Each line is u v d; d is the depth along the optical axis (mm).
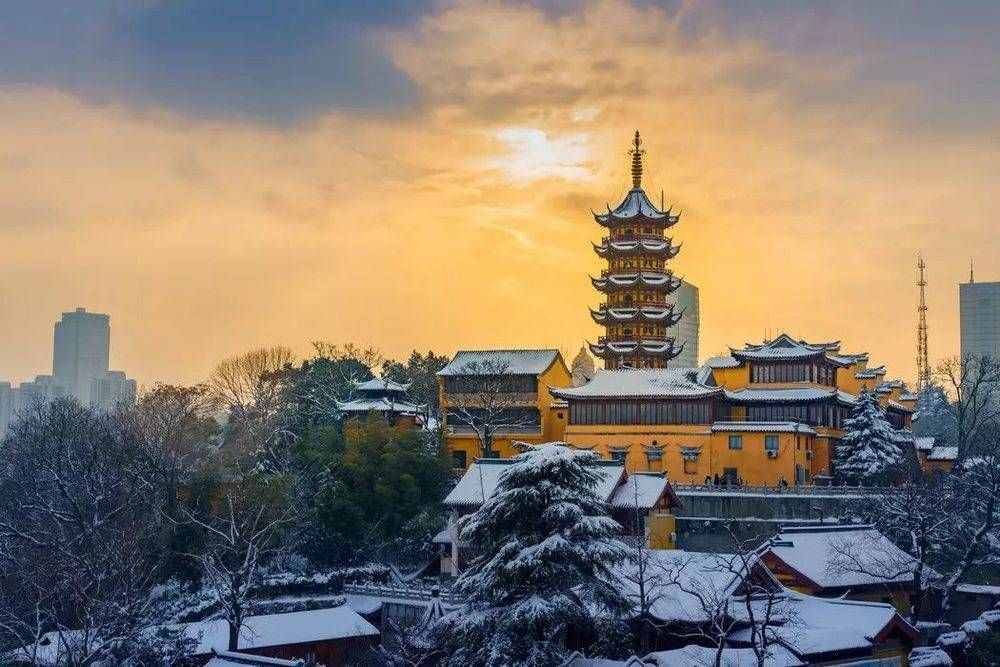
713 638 65125
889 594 83938
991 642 76438
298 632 79875
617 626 62531
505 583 60250
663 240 175000
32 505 91062
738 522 108938
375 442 116000
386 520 112812
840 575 79938
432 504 115312
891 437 127562
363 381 160000
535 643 59062
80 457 100062
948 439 190125
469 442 148625
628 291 174375
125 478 98938
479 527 62375
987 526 86562
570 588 60938
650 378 141250
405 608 94250
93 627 66812
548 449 62625
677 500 105938
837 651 64750
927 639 78750
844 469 125875
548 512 60188
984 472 106625
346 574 104750
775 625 65188
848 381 158125
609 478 102312
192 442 111250
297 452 119938
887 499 100500
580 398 139750
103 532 88750
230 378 138000
